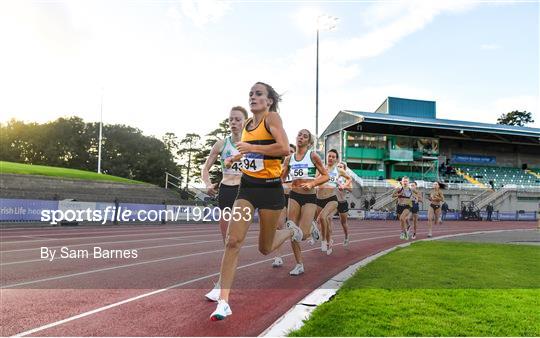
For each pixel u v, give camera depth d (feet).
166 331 12.00
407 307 13.55
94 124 242.17
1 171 87.97
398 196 44.78
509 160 190.39
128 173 227.81
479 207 138.92
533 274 20.62
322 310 13.26
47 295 16.37
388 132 166.61
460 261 24.48
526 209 147.74
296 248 21.17
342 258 27.73
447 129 157.58
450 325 11.80
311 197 22.71
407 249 30.71
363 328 11.45
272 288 17.84
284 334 11.21
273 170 13.65
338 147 163.32
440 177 169.48
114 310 14.16
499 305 14.07
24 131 222.07
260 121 13.55
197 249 33.04
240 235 13.25
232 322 12.91
